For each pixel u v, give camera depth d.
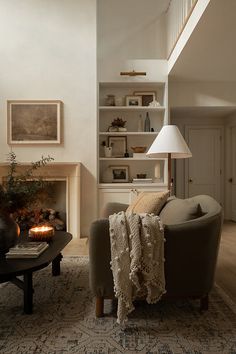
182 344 1.62
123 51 5.03
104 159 4.67
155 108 4.66
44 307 2.06
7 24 4.47
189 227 1.86
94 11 4.50
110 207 3.08
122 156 4.90
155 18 5.02
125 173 4.89
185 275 1.88
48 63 4.49
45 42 4.48
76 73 4.50
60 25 4.49
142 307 2.06
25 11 4.48
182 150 2.82
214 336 1.70
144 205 2.47
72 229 4.43
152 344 1.62
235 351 1.56
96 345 1.61
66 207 4.45
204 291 1.92
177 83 4.93
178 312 1.99
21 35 4.47
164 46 5.00
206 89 4.93
